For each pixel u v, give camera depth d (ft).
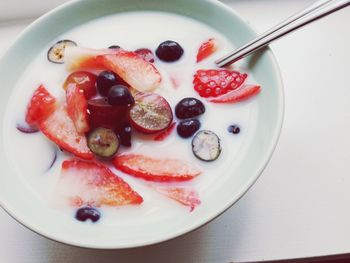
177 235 0.60
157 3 0.85
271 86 0.72
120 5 0.86
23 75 0.80
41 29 0.82
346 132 0.81
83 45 0.83
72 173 0.70
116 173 0.70
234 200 0.61
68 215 0.68
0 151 0.73
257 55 0.75
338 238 0.72
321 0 0.67
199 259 0.71
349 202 0.75
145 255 0.72
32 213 0.67
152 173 0.69
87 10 0.84
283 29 0.71
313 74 0.89
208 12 0.82
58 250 0.73
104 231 0.66
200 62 0.80
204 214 0.63
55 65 0.81
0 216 0.76
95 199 0.68
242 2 0.99
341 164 0.78
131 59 0.76
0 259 0.73
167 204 0.68
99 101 0.70
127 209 0.67
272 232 0.72
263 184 0.77
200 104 0.73
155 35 0.84
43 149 0.73
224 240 0.72
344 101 0.85
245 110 0.74
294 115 0.84
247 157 0.70
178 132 0.72
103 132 0.69
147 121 0.71
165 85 0.77
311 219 0.73
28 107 0.76
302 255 0.71
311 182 0.77
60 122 0.73
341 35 0.93
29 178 0.71
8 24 0.99
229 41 0.81
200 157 0.71
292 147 0.80
